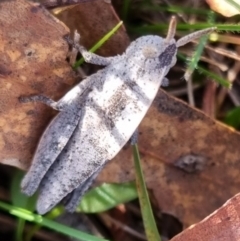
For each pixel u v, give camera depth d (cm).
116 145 10
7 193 11
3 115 10
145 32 11
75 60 10
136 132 10
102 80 10
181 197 11
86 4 10
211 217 10
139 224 11
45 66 10
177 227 11
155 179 11
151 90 10
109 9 10
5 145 10
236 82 12
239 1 10
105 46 10
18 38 9
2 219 11
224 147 10
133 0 11
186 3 11
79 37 10
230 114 11
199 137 10
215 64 11
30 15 9
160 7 11
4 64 9
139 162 10
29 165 10
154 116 10
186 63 11
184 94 12
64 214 11
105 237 11
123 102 10
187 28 11
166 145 10
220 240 10
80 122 10
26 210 10
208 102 11
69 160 10
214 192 11
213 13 11
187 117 10
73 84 10
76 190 10
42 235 11
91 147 10
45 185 10
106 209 11
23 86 10
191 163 11
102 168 10
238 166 11
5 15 9
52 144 10
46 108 10
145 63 10
